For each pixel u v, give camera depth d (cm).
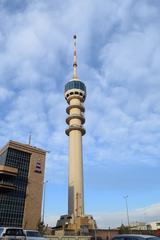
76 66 15225
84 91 14025
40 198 10212
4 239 2227
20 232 2344
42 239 2383
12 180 9794
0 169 9519
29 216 9556
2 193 9431
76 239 6303
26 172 10344
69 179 11481
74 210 10612
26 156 10669
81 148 12150
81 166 11688
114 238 1717
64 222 10238
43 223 9044
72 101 13475
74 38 15975
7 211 9225
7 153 10162
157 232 8338
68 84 14100
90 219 9856
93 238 6469
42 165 10938
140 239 1566
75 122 12525
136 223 14150
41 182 10550
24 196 9850
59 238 6225
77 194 10931
